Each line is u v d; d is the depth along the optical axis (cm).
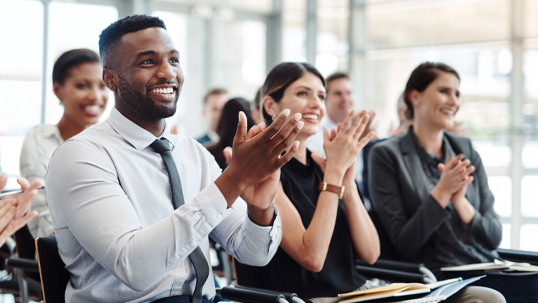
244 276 174
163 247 116
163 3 642
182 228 117
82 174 124
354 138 174
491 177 575
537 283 201
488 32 579
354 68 668
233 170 119
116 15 602
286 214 171
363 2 661
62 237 134
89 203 122
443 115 227
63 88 242
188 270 136
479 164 241
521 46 563
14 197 111
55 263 142
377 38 655
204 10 664
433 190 210
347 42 674
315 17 695
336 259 183
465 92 591
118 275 117
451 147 241
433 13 612
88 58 243
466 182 205
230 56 690
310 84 189
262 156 117
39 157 235
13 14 547
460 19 595
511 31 566
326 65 695
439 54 611
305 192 186
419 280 180
